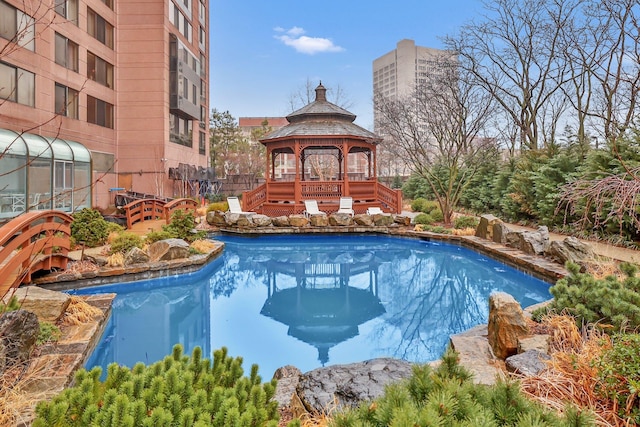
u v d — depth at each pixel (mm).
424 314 7031
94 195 19547
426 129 19922
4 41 13797
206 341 5738
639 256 8211
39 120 15664
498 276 9406
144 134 22453
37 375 3535
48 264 7301
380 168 43312
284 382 3662
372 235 14898
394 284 9094
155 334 6016
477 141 20359
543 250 9281
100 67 20578
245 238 14742
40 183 14789
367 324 6508
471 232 12914
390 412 1563
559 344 3627
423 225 14609
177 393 2062
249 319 6770
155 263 8570
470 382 1852
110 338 5801
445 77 17234
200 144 31141
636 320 3652
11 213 13312
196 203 20406
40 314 4758
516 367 3086
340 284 9148
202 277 9500
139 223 15531
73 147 16984
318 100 19453
